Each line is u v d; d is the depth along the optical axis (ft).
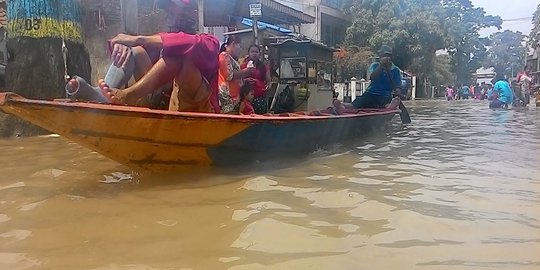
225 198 11.07
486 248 7.95
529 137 23.66
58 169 14.47
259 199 11.00
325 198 11.15
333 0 92.12
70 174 13.69
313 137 18.12
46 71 25.02
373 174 14.07
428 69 109.40
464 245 8.09
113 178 13.15
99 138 12.04
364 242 8.26
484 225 9.14
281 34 46.39
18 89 24.70
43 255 7.66
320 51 27.04
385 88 29.84
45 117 11.21
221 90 17.94
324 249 7.94
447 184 12.66
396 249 7.93
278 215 9.78
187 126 12.68
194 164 13.92
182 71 13.73
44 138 22.52
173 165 13.58
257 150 15.20
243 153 14.83
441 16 98.48
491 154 17.94
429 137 24.26
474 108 57.21
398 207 10.39
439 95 127.03
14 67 24.88
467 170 14.67
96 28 42.98
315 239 8.41
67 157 16.83
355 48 90.48
